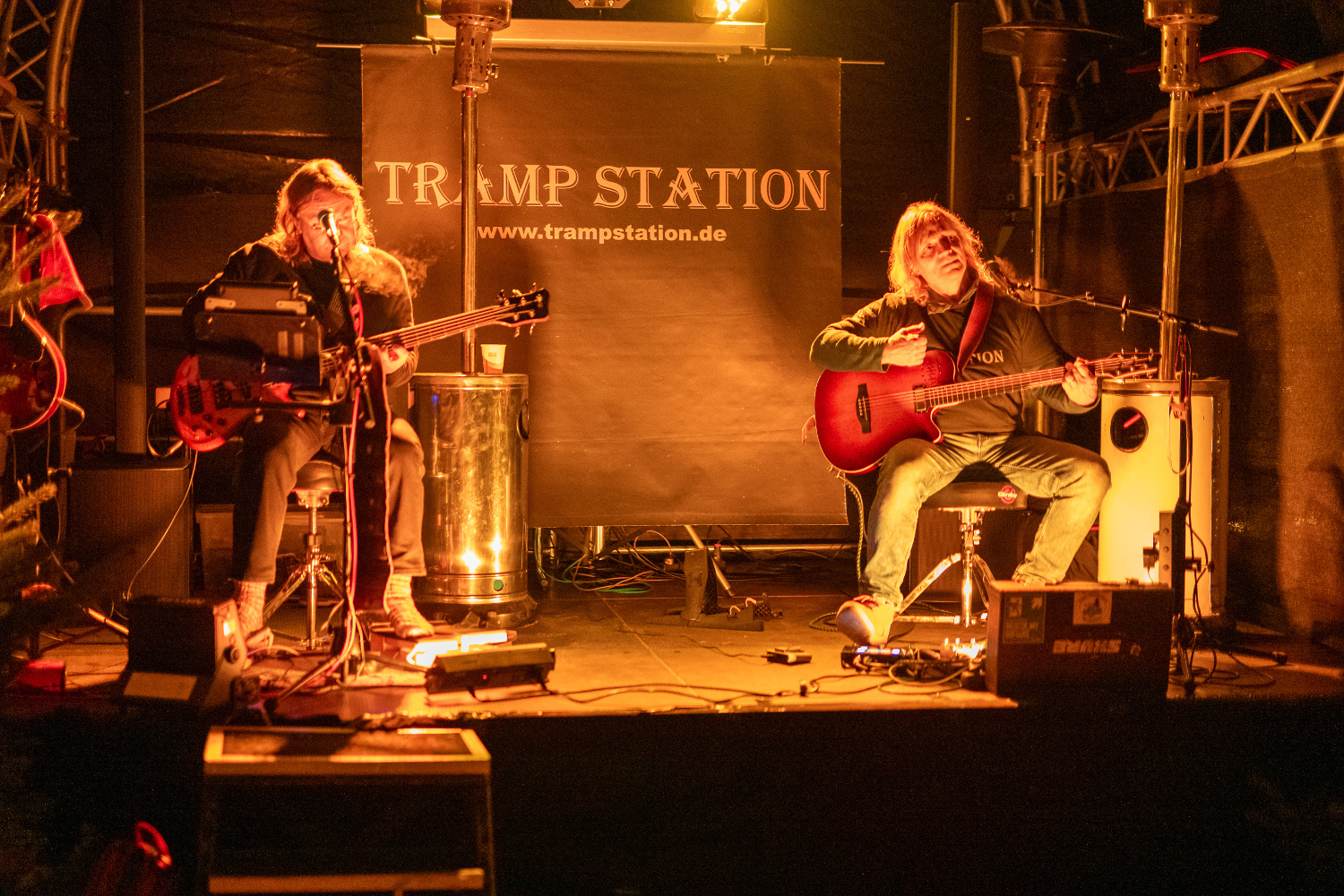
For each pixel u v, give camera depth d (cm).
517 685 362
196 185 588
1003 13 574
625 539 612
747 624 450
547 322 497
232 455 586
